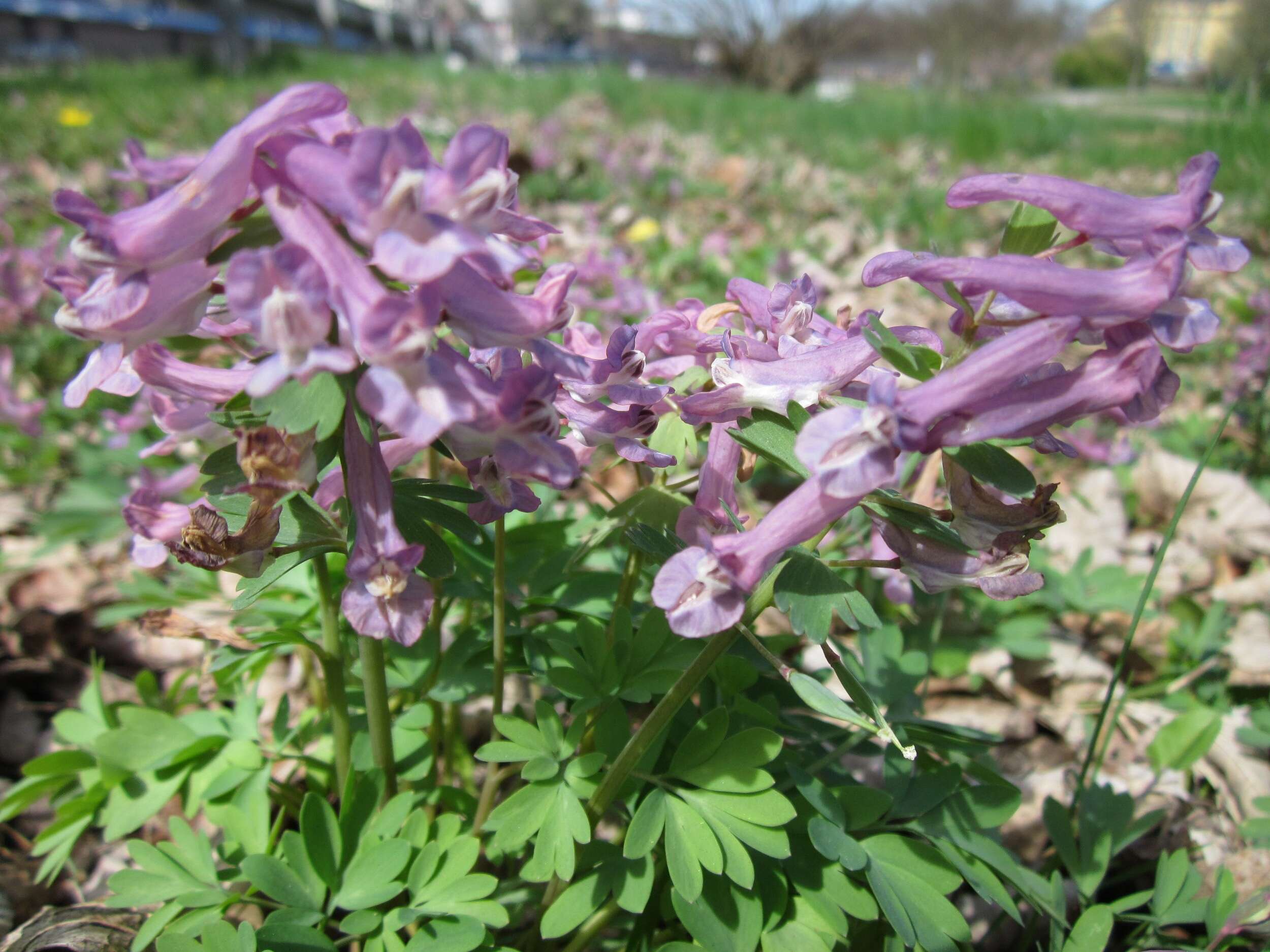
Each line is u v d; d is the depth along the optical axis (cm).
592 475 25
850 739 13
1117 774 18
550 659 13
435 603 13
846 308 11
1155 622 22
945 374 8
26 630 20
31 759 17
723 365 10
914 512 9
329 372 9
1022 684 20
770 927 10
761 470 24
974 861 11
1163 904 12
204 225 8
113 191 48
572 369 9
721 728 11
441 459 17
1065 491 27
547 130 74
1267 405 28
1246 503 25
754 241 51
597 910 11
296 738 14
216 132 74
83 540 23
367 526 9
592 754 11
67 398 9
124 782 13
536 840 11
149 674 15
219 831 15
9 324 28
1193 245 8
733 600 9
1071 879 15
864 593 18
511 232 10
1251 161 51
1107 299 8
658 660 12
